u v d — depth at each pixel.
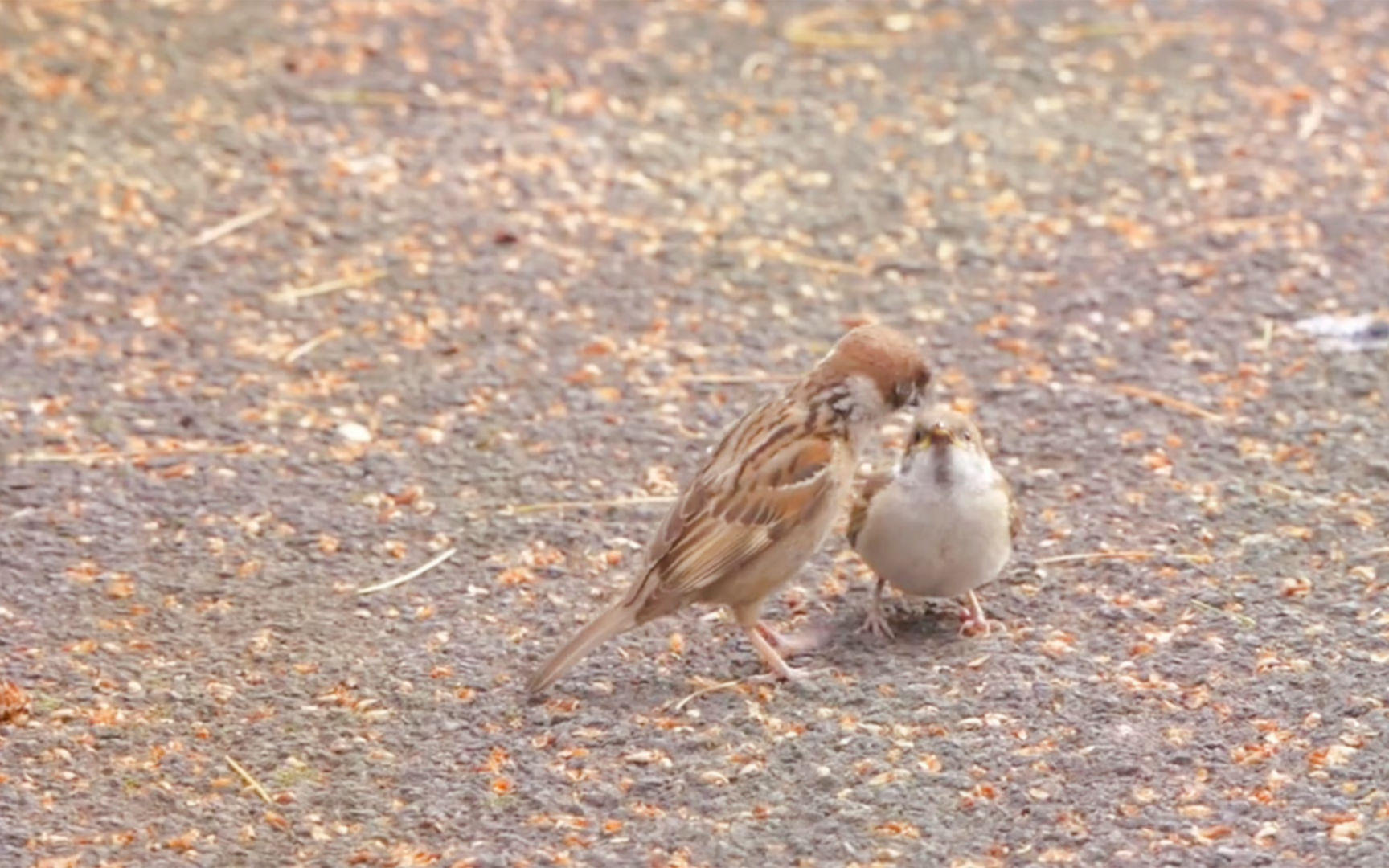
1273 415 13.09
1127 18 19.42
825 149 17.00
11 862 8.79
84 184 15.96
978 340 14.23
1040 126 17.36
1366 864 8.50
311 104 17.39
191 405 13.34
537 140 17.00
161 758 9.66
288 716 10.02
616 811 9.14
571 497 12.32
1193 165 16.67
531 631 10.84
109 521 11.97
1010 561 11.38
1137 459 12.59
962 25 19.27
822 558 11.66
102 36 18.30
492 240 15.51
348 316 14.51
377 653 10.63
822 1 19.69
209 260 15.09
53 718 9.98
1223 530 11.66
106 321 14.30
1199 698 9.90
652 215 15.95
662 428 13.15
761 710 9.95
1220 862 8.56
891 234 15.72
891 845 8.78
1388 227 15.59
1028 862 8.64
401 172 16.42
